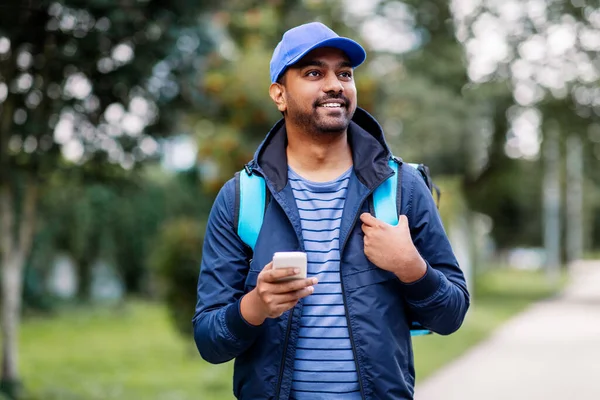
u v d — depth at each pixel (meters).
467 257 29.97
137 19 8.48
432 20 27.94
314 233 3.00
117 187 10.52
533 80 27.12
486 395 10.55
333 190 3.06
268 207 3.04
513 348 16.25
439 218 3.11
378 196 3.04
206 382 12.01
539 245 66.81
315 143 3.09
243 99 11.67
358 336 2.89
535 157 38.03
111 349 17.95
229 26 12.88
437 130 27.25
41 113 9.09
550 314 25.64
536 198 54.69
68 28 8.41
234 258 3.07
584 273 60.22
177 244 14.55
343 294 2.92
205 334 2.95
